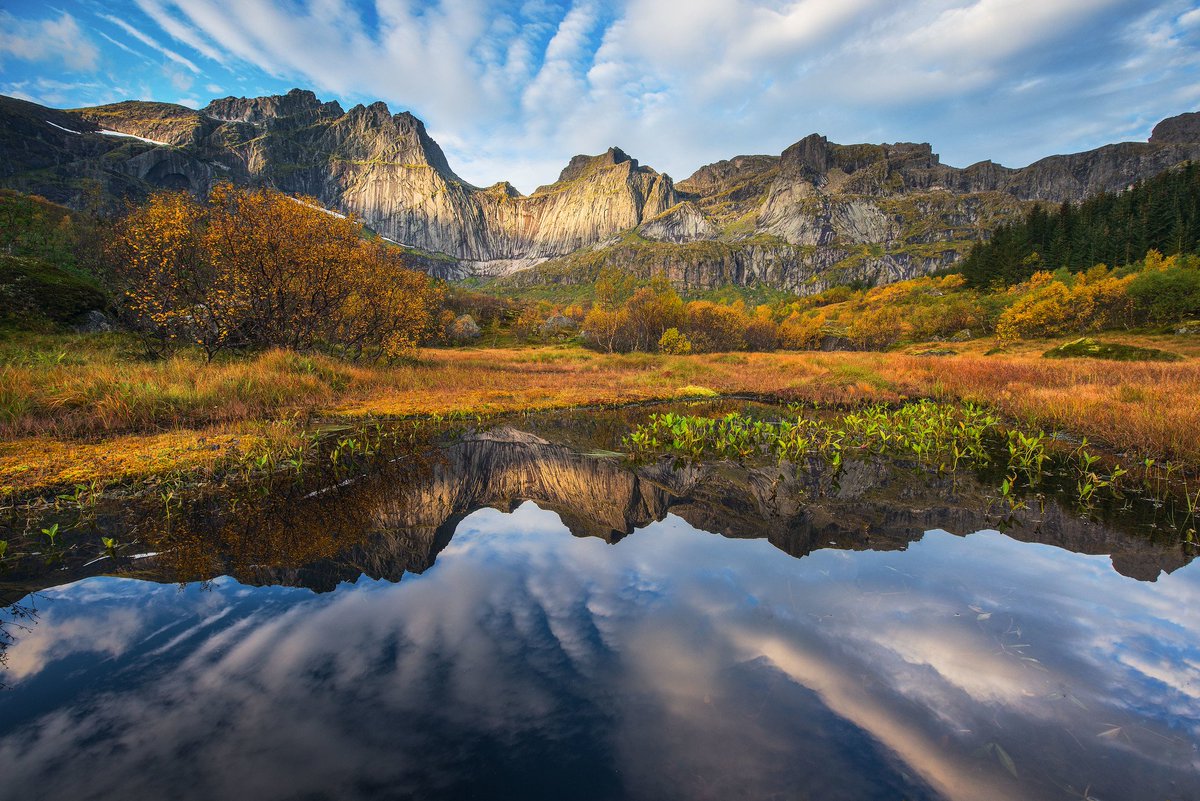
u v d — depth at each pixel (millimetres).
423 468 7805
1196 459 8055
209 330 16281
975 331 69438
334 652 2812
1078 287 56156
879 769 1980
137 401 9602
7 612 3311
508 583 3760
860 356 35625
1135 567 4156
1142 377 17953
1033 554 4488
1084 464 8391
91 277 22938
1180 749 2082
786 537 4918
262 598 3520
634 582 3787
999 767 1986
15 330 15641
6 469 6633
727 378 22562
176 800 1784
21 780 1876
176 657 2766
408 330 23922
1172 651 2850
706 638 2973
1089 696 2434
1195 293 47094
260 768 1960
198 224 16141
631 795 1848
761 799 1830
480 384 18656
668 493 6680
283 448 8398
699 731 2189
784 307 143500
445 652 2840
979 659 2754
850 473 7871
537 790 1862
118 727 2186
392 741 2121
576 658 2762
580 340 61562
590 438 10664
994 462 8641
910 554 4453
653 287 56500
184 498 6062
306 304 18812
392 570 4027
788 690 2477
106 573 3965
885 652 2824
